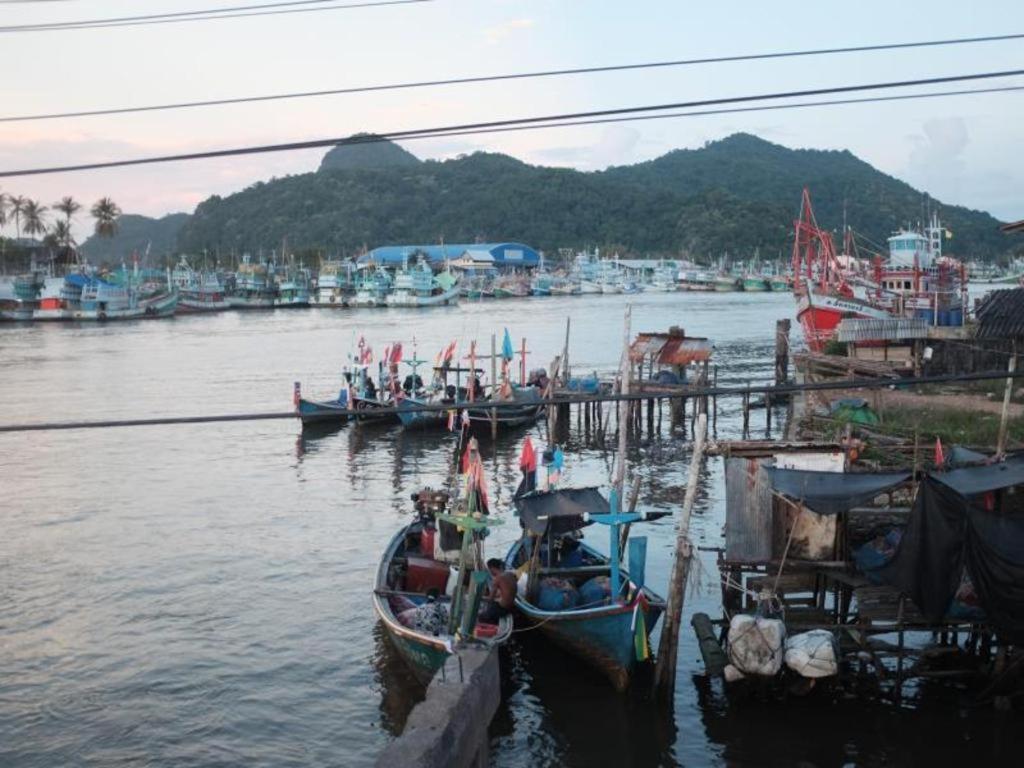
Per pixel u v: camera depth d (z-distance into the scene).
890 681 18.56
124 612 23.28
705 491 35.50
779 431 47.25
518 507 21.03
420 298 161.62
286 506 33.84
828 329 60.88
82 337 106.75
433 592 21.34
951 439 31.81
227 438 47.75
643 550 20.41
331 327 118.81
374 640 21.56
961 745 16.41
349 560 27.31
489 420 47.84
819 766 15.92
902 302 60.94
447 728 7.16
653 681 18.27
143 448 45.16
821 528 19.36
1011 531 16.70
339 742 17.25
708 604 23.03
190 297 155.62
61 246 167.25
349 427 50.28
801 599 20.98
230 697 18.91
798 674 17.59
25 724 17.88
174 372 72.75
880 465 23.77
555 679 19.22
